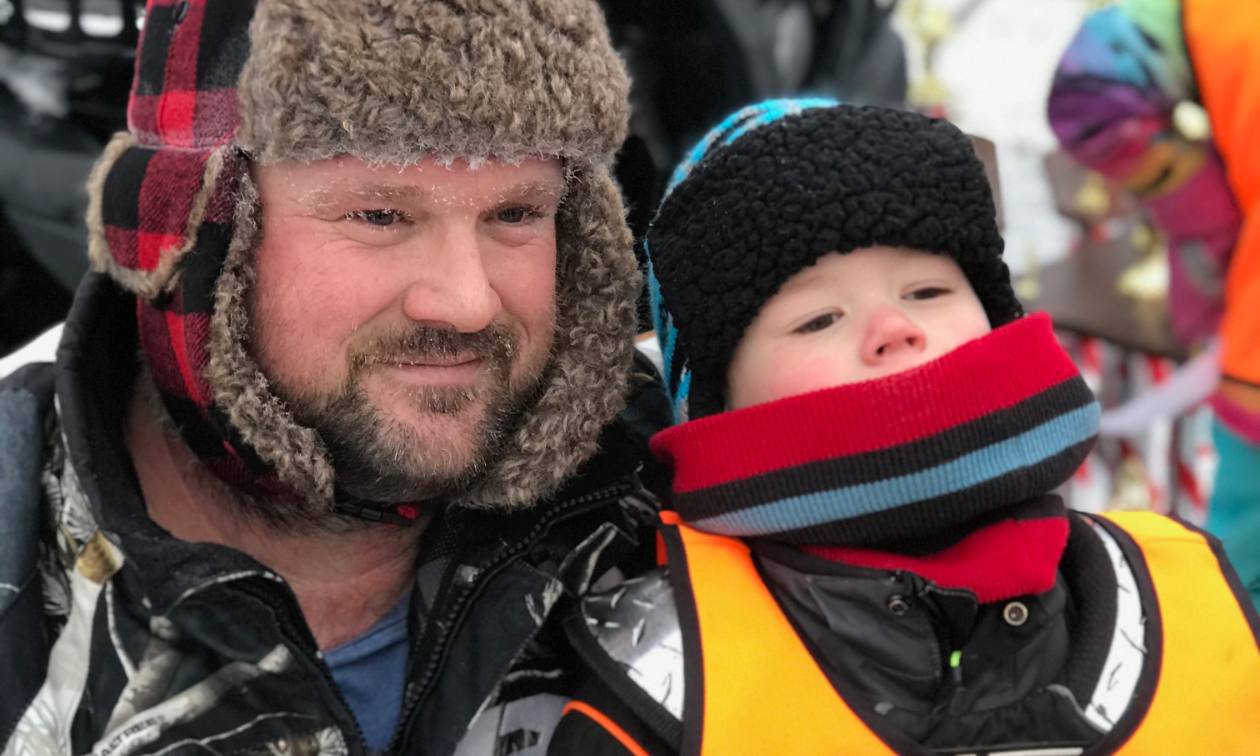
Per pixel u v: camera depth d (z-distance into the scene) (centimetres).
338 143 77
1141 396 206
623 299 94
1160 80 145
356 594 95
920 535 90
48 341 102
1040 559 87
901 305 91
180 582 79
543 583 91
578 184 92
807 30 247
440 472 85
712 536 94
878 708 85
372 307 82
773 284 90
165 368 88
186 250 82
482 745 91
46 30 185
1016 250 243
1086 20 156
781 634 87
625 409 106
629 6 225
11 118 181
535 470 91
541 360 90
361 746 86
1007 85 370
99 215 93
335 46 76
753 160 91
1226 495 138
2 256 195
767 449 88
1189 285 168
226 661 84
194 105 84
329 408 84
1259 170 135
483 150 79
